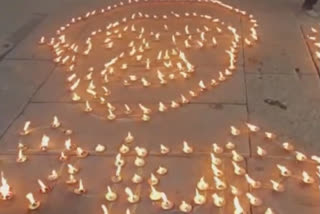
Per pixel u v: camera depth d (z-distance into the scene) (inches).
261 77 197.5
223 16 272.1
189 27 255.6
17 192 133.9
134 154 148.0
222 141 152.9
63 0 320.2
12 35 257.3
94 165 143.6
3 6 309.9
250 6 290.7
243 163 140.9
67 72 209.6
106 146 153.4
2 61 223.3
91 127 165.2
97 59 221.3
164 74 202.8
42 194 132.2
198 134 157.6
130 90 190.7
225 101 178.7
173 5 291.6
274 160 142.0
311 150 146.3
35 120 171.0
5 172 142.3
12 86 198.1
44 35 255.0
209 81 195.0
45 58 225.6
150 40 239.5
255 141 152.0
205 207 124.3
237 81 194.4
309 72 201.2
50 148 153.1
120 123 166.7
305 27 255.4
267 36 242.7
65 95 189.0
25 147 153.6
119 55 224.1
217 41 235.9
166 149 149.4
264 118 165.6
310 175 135.4
